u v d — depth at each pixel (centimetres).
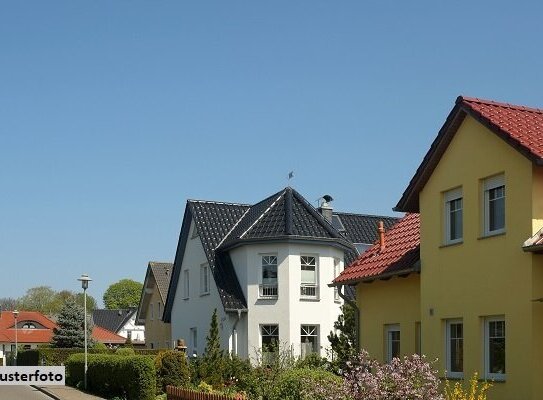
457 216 1770
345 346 2444
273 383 1908
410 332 1969
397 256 2022
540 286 1491
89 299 12962
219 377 2734
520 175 1541
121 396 2766
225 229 3862
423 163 1823
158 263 5559
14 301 12669
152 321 5466
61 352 4416
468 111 1669
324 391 1440
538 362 1488
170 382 2648
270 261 3509
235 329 3488
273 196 3803
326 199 4316
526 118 1688
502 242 1588
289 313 3431
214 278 3594
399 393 1316
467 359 1675
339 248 3625
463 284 1703
